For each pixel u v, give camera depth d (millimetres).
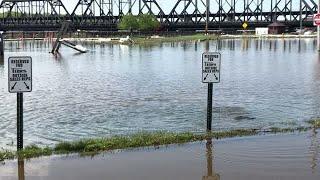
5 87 32906
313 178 9453
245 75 39125
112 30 192000
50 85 34312
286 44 102250
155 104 24953
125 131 18203
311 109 22391
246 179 9453
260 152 11688
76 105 24969
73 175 9898
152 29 176875
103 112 22797
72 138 17156
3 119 21172
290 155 11344
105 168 10383
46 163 10938
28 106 24719
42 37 189250
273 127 16047
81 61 61781
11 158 11578
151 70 45844
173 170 10172
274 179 9406
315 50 77000
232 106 23766
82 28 191625
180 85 33219
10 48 109312
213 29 190125
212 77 14391
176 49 89062
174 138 13367
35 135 17828
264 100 25609
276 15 188625
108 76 40719
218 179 9492
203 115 21531
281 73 40312
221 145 12578
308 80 34781
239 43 111000
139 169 10273
